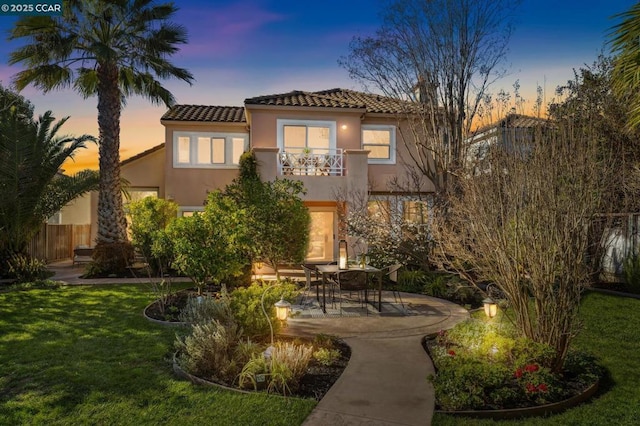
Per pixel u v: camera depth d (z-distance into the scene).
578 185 5.43
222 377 5.46
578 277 5.48
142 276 14.40
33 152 14.59
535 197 5.46
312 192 16.05
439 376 5.09
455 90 14.79
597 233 7.49
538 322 5.60
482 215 5.90
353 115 18.30
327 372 5.77
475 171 6.77
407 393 5.00
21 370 5.68
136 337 7.20
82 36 15.20
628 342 7.05
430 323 8.31
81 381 5.32
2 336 7.27
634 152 11.55
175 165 19.09
